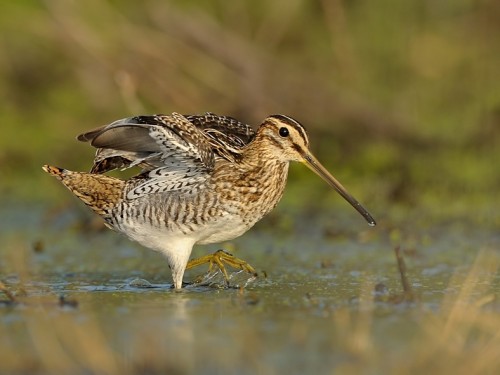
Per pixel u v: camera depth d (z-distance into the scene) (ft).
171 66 65.41
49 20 67.51
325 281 39.04
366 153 59.93
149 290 37.93
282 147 38.58
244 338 30.22
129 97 62.28
